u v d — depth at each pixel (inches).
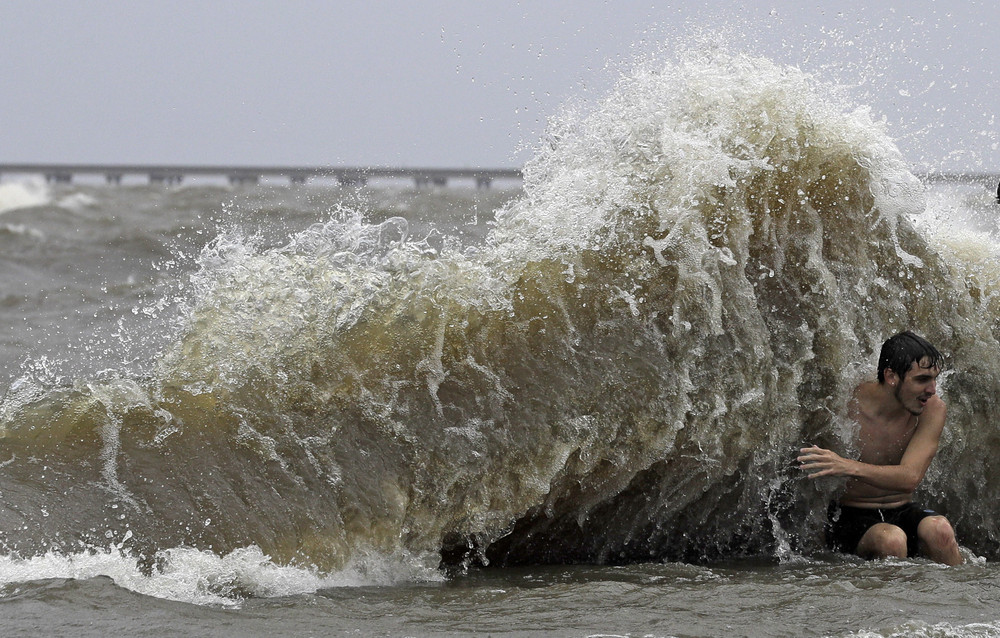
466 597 527.8
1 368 1043.9
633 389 695.1
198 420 644.7
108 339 1209.4
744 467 706.2
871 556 679.1
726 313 723.4
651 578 599.5
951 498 788.6
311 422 650.8
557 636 442.0
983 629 457.4
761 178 761.6
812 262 750.5
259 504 609.6
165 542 573.6
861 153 774.5
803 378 726.5
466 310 703.1
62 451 621.9
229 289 721.6
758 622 466.0
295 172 5226.4
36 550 545.0
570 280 720.3
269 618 470.3
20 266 1830.7
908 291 778.2
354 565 609.3
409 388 670.5
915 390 683.4
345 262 740.7
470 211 2351.1
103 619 450.9
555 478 672.4
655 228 742.5
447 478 653.9
